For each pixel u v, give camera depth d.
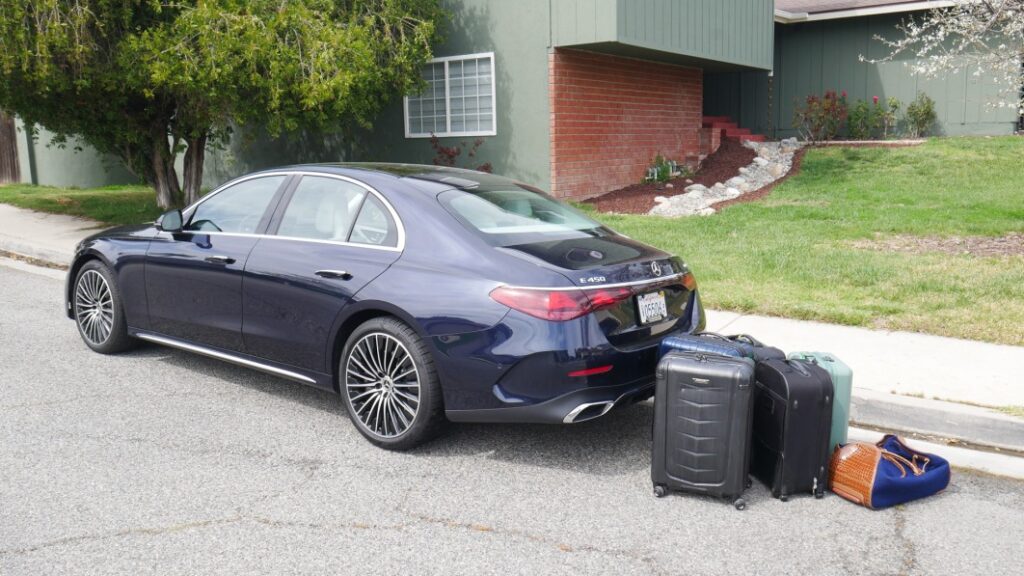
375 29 13.27
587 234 4.84
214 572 3.26
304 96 11.57
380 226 4.74
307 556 3.40
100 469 4.25
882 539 3.61
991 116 18.34
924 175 14.92
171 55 10.63
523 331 4.09
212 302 5.41
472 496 4.01
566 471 4.34
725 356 4.02
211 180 19.20
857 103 19.62
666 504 3.96
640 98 15.88
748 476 4.03
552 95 13.56
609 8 12.69
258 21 10.88
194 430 4.84
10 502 3.85
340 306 4.66
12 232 12.20
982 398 4.96
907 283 7.80
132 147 13.85
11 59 10.20
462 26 14.40
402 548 3.48
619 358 4.19
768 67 18.06
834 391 4.12
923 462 4.12
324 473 4.26
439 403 4.41
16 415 5.04
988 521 3.79
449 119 14.95
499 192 5.04
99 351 6.42
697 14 14.95
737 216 12.12
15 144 20.78
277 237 5.14
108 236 6.28
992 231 10.30
